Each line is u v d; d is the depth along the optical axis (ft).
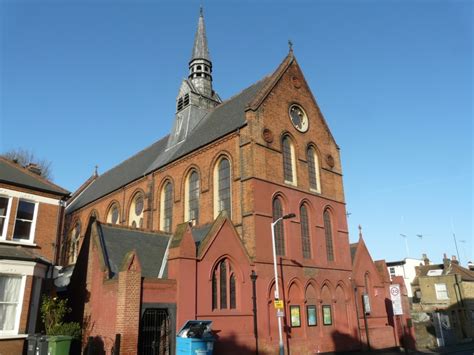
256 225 92.22
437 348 130.00
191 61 157.58
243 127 101.60
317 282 104.22
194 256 77.30
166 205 123.13
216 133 112.78
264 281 89.76
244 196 95.76
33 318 70.90
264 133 103.19
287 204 102.89
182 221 112.68
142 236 90.79
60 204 90.74
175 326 71.10
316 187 117.39
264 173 98.84
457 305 186.29
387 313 123.13
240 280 85.10
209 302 77.56
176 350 67.46
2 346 64.28
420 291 212.64
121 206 145.69
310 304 100.78
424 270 235.61
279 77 114.93
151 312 70.23
